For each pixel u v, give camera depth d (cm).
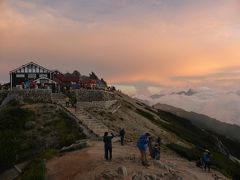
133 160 3938
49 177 3838
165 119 10631
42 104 7006
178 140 7575
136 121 7562
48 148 5369
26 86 7925
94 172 3569
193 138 9194
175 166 4312
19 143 5653
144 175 3403
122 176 3375
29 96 7425
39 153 5162
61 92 8031
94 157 4053
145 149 3747
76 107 6956
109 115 7188
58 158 4381
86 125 5938
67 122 6147
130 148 4819
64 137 5591
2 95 8488
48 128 5981
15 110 6538
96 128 5844
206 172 4575
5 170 5184
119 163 3784
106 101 7738
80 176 3581
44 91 7481
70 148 4775
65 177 3709
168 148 5769
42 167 4075
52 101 7338
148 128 7456
